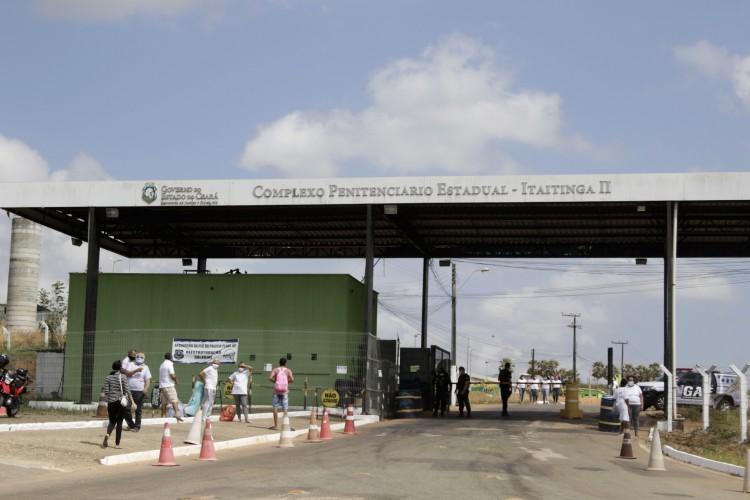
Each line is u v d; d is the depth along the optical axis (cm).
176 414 2436
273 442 2131
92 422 2217
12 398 2462
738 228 3497
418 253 4138
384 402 3256
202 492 1201
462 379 3366
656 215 3266
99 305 3656
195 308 3606
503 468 1622
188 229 3869
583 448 2161
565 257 3972
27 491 1210
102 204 3155
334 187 3025
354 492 1216
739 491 1451
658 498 1294
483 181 2933
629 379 2595
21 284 5662
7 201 3178
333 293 3525
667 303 2858
